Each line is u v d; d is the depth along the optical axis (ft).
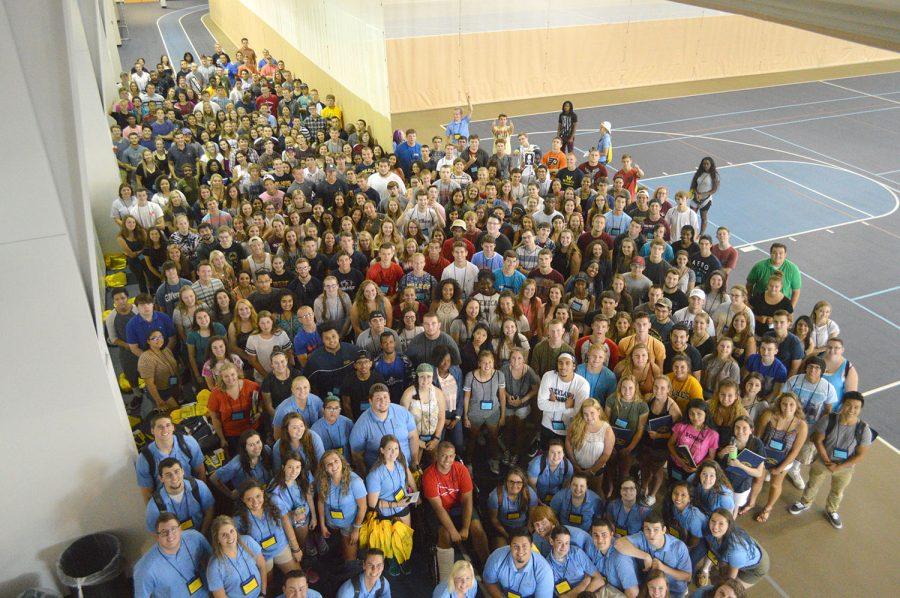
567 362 23.41
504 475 26.37
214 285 29.63
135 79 71.67
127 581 22.33
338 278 30.94
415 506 23.20
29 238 17.31
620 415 23.39
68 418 19.58
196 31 121.80
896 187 58.70
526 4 83.51
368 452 22.29
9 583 20.92
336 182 41.04
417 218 36.35
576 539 19.97
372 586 18.58
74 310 18.40
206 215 38.40
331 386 25.14
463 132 58.34
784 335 26.03
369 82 53.83
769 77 100.48
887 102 86.58
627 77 94.07
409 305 26.61
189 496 19.80
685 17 93.30
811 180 60.13
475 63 83.92
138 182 45.39
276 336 26.78
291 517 20.65
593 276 30.66
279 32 83.30
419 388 22.94
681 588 19.71
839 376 24.95
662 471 24.29
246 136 53.01
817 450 24.11
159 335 26.16
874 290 41.65
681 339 25.11
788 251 46.73
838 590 22.29
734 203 54.85
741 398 24.12
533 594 19.19
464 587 17.79
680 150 68.08
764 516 24.90
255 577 18.76
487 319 28.25
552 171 48.44
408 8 77.66
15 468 19.52
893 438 29.58
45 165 16.94
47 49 17.92
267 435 24.72
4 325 17.83
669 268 29.45
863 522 25.17
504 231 36.27
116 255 42.47
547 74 88.63
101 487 20.85
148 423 27.55
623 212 38.42
